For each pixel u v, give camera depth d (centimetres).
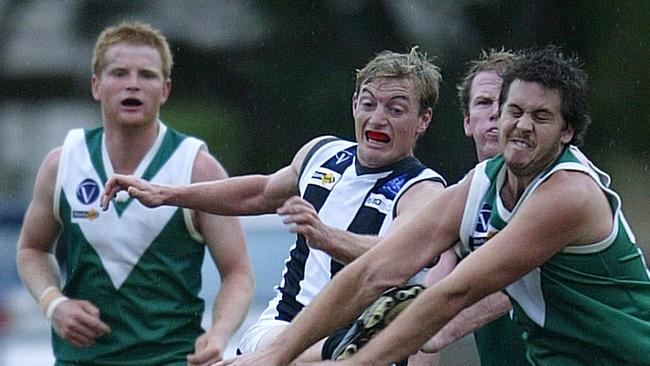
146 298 2325
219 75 6988
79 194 2334
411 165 2012
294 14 6694
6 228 3866
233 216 2217
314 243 1809
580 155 1725
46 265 2394
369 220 1988
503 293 1870
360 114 2006
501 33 6212
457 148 5791
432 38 6291
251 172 6906
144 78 2312
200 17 7050
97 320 2277
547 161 1662
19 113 8106
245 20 6944
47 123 8150
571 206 1639
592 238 1666
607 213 1675
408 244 1727
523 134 1642
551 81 1634
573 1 6222
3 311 3312
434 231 1739
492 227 1716
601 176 1727
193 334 2372
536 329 1752
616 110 6525
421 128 2030
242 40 6950
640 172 6775
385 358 1650
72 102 8144
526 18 6166
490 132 2122
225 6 7019
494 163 1736
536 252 1645
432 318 1644
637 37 6397
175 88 7081
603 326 1695
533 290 1722
